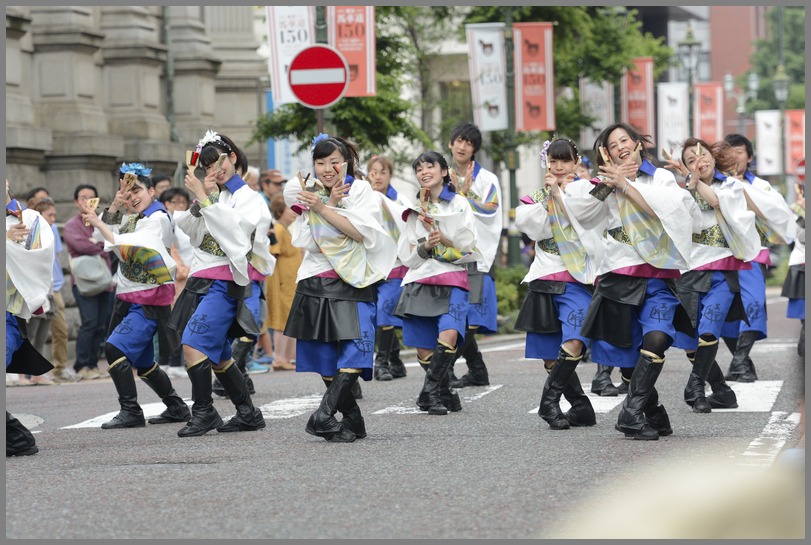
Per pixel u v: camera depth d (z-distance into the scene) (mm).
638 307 14656
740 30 176375
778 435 14727
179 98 48656
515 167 45250
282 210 27672
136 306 18016
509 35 44531
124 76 44250
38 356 15383
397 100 39938
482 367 22234
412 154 54031
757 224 20812
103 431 17562
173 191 24781
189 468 13320
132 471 13242
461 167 19266
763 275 21297
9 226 14875
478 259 19375
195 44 48719
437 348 18125
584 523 3318
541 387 21875
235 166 16609
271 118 40438
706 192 17516
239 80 55594
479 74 44500
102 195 41125
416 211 18125
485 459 13328
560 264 16484
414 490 11391
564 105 59500
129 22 44344
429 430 16250
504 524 9570
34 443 15094
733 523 3195
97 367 29531
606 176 14250
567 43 56062
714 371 17938
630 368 15344
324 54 26859
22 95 39438
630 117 60719
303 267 15117
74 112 40500
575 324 16031
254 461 13711
